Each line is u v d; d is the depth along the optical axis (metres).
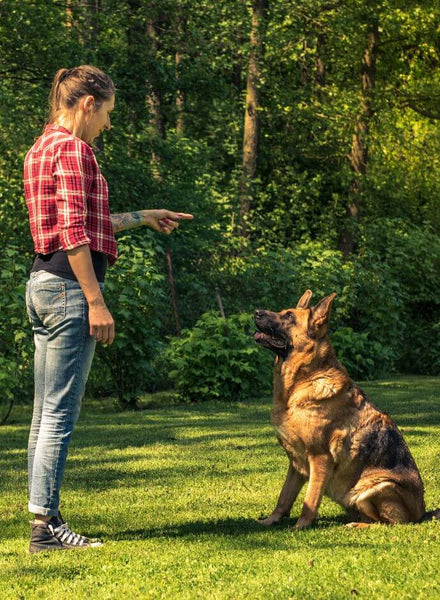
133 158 17.09
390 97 22.83
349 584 3.44
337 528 4.66
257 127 20.77
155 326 12.03
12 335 10.56
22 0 14.67
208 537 4.43
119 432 9.25
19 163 14.73
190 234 16.66
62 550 4.12
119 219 4.50
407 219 22.67
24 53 15.38
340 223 22.98
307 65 23.56
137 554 3.99
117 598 3.31
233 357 12.56
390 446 4.83
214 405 11.89
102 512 5.30
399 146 25.09
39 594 3.40
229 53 19.44
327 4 20.70
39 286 4.06
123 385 11.70
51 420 4.10
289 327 4.84
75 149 4.01
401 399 12.41
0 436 9.21
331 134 22.42
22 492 6.09
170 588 3.41
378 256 18.41
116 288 11.28
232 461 7.33
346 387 4.83
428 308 19.39
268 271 15.95
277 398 4.89
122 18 16.77
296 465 4.93
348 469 4.79
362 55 23.09
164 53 18.03
